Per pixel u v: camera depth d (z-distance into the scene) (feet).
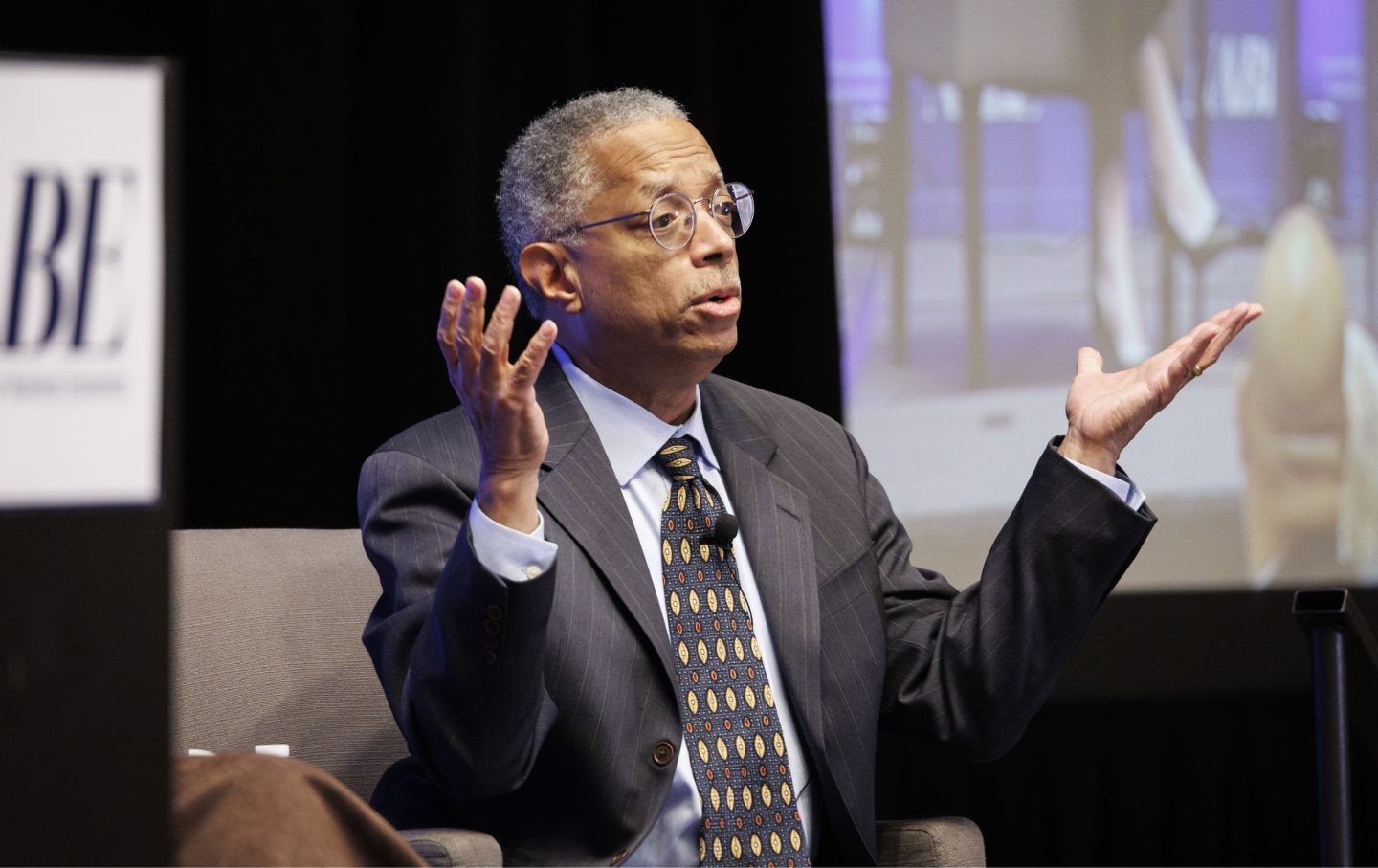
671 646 17.16
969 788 39.01
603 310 18.19
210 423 37.50
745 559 18.30
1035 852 38.86
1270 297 39.86
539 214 18.84
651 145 18.31
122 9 36.99
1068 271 39.73
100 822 7.91
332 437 37.65
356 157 37.35
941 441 39.55
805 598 17.97
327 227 37.70
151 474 8.09
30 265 8.00
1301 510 39.37
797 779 17.46
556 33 37.68
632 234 18.03
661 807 16.35
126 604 8.03
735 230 18.35
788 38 38.42
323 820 11.68
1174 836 38.93
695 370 18.34
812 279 38.17
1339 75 40.34
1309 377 39.68
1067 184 39.91
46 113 8.07
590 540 17.19
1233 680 38.86
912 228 39.88
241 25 37.37
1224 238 39.91
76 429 8.00
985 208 39.86
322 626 20.56
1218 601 39.11
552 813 16.56
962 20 39.99
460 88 36.83
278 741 19.66
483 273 37.14
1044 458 17.83
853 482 19.86
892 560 19.84
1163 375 17.26
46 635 7.92
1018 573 17.76
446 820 17.06
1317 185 40.16
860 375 39.70
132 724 7.99
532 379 13.96
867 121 39.93
